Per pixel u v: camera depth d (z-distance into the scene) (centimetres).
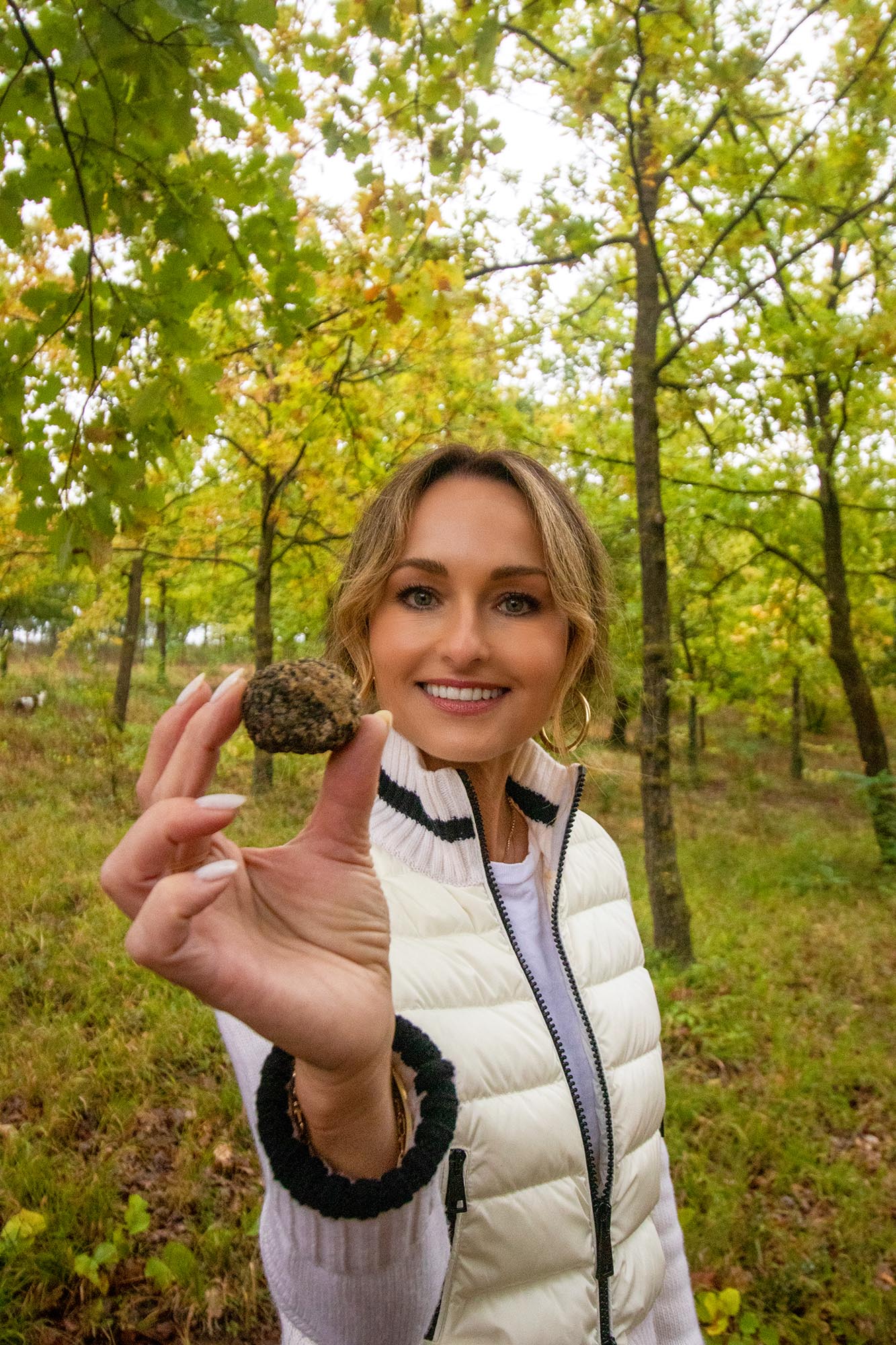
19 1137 314
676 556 1048
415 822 114
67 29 182
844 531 1048
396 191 329
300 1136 77
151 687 2077
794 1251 311
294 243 246
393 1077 84
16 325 215
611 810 1161
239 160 231
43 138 206
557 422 820
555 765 130
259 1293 264
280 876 68
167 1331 250
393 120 310
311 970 65
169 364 231
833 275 834
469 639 106
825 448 838
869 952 646
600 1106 116
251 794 955
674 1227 138
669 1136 372
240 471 895
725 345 593
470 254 411
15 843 667
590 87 406
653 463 606
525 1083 104
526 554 109
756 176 531
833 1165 370
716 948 625
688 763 1795
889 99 470
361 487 558
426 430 626
